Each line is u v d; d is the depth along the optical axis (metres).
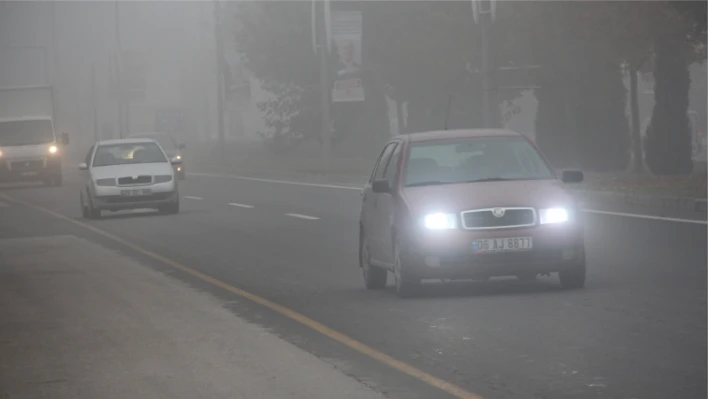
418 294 24.38
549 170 25.22
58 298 26.47
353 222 46.16
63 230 48.22
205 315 22.98
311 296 25.50
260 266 32.03
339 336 20.02
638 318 20.59
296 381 16.25
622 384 15.48
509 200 23.59
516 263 23.47
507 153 25.42
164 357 18.47
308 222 46.84
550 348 18.16
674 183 56.53
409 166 25.17
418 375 16.50
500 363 17.19
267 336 20.22
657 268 27.89
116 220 52.78
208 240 40.62
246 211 54.62
